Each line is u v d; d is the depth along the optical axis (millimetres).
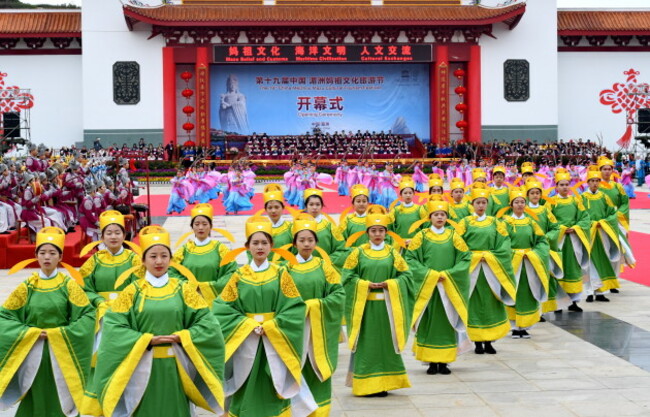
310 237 10789
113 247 11789
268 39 64000
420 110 67250
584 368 13508
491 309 14414
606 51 68500
